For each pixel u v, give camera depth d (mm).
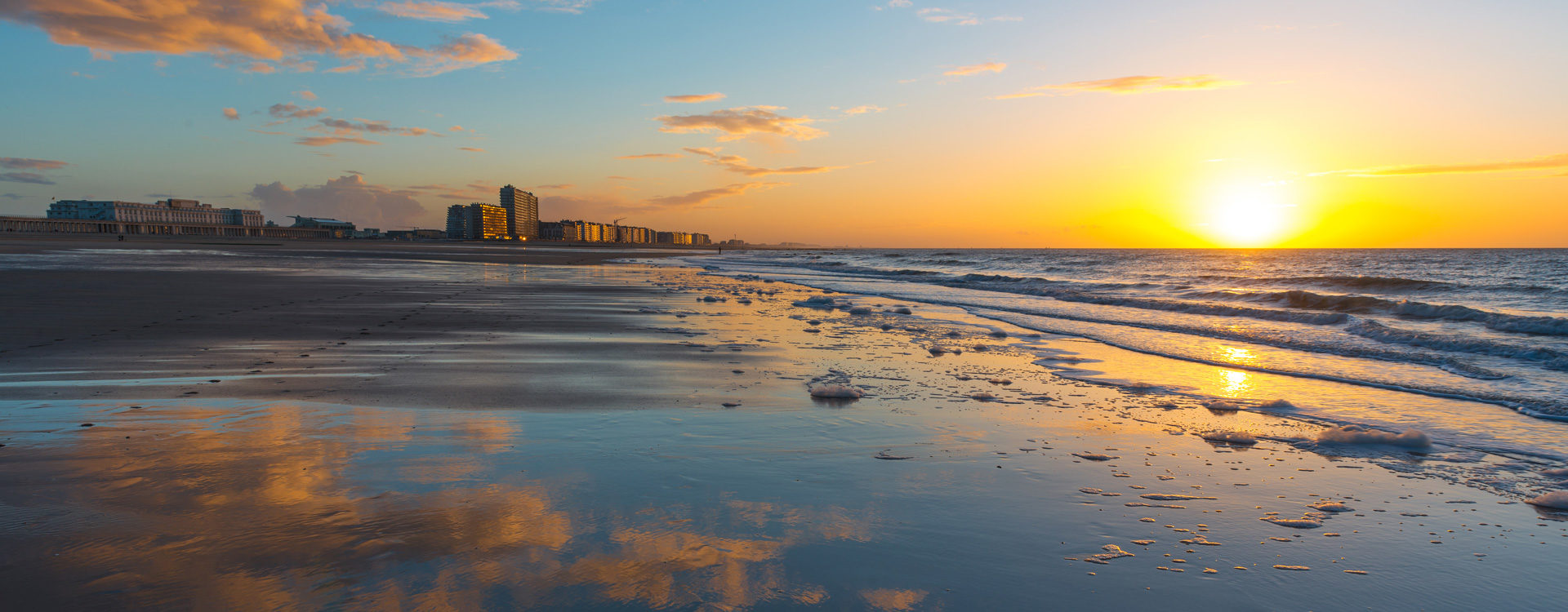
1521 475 4418
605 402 5910
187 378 6652
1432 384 7488
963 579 2809
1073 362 8859
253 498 3465
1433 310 14578
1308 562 3068
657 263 55125
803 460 4359
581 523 3256
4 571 2646
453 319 12203
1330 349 10031
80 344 8578
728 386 6750
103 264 29000
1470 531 3465
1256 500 3857
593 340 9914
